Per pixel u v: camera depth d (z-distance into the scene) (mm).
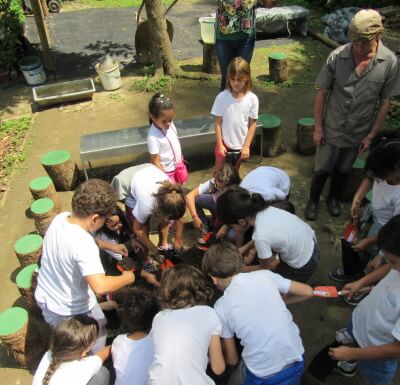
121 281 2354
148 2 5980
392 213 2588
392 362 2143
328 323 2980
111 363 2693
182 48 7594
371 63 3027
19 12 6926
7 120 5766
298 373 2049
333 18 7707
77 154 4957
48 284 2346
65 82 6086
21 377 2742
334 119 3391
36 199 3816
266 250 2520
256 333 2020
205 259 2252
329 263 3432
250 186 3004
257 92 6062
